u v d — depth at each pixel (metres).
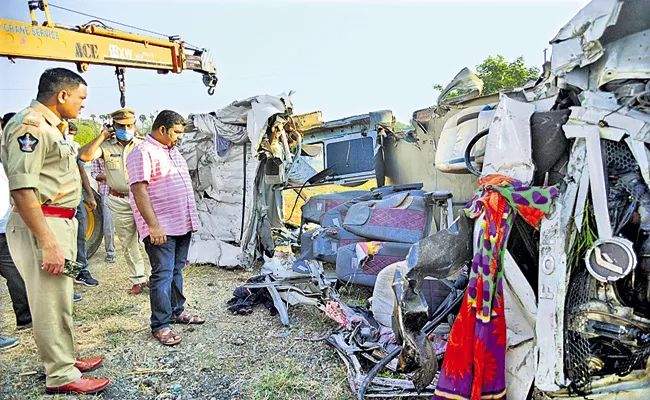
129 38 4.93
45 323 2.74
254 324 4.07
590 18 2.16
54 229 2.67
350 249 4.39
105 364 3.32
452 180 5.05
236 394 2.95
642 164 1.97
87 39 4.45
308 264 4.43
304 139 7.58
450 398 2.12
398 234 4.14
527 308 2.16
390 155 7.57
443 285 3.41
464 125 3.29
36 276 2.67
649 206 1.97
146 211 3.46
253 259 6.00
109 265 6.16
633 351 1.99
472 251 2.33
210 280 5.51
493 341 2.09
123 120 4.64
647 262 1.96
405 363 2.37
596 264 1.89
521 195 2.08
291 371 3.20
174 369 3.27
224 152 5.84
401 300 2.30
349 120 7.18
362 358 3.29
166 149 3.74
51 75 2.61
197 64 5.87
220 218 6.07
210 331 3.94
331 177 7.21
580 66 2.31
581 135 2.12
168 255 3.70
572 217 2.06
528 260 2.29
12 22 3.77
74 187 2.79
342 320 3.62
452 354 2.14
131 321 4.16
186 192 3.79
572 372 2.04
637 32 2.15
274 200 6.95
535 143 2.24
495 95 4.93
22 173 2.44
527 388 2.15
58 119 2.68
